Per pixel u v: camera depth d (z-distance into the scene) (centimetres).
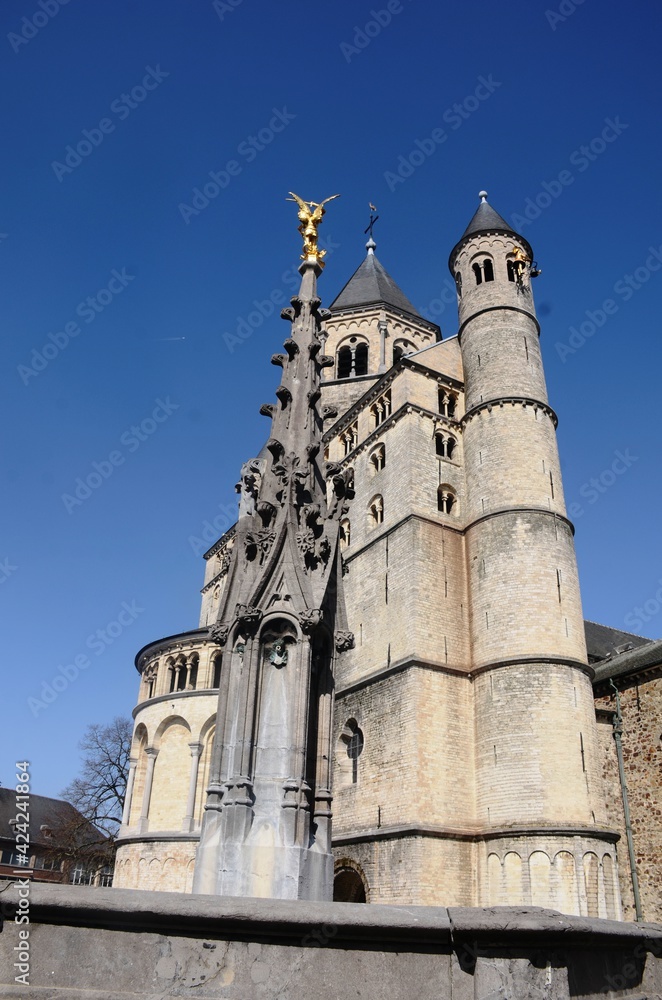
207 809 1252
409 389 4516
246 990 754
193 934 773
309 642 1341
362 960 784
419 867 3319
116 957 760
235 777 1238
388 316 6250
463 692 3781
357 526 4653
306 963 773
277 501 1465
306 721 1291
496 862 3325
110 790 6556
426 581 3975
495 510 4003
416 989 780
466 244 4981
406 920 788
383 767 3725
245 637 1354
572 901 3116
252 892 1151
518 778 3403
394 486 4381
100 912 761
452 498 4356
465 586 4088
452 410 4659
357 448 4888
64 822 7019
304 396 1591
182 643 5253
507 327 4553
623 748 3894
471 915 800
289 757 1269
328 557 1418
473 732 3700
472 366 4584
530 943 781
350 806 3862
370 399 4928
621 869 3675
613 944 911
